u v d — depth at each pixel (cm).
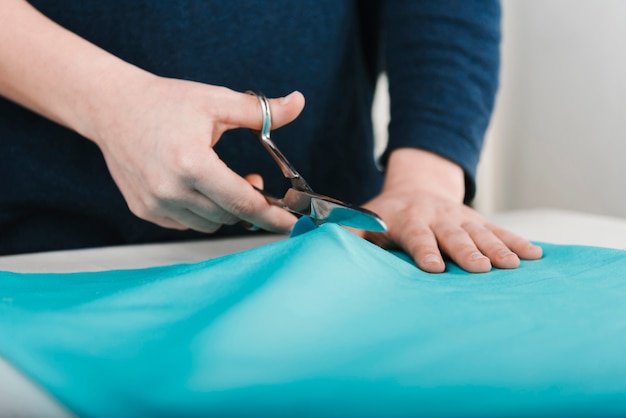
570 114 126
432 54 68
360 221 40
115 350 28
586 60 121
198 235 72
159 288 34
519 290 38
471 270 45
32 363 27
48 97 53
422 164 66
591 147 123
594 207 124
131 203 54
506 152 140
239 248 63
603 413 27
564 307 35
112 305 33
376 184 85
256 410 25
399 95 70
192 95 48
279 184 73
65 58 51
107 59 51
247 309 30
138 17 64
